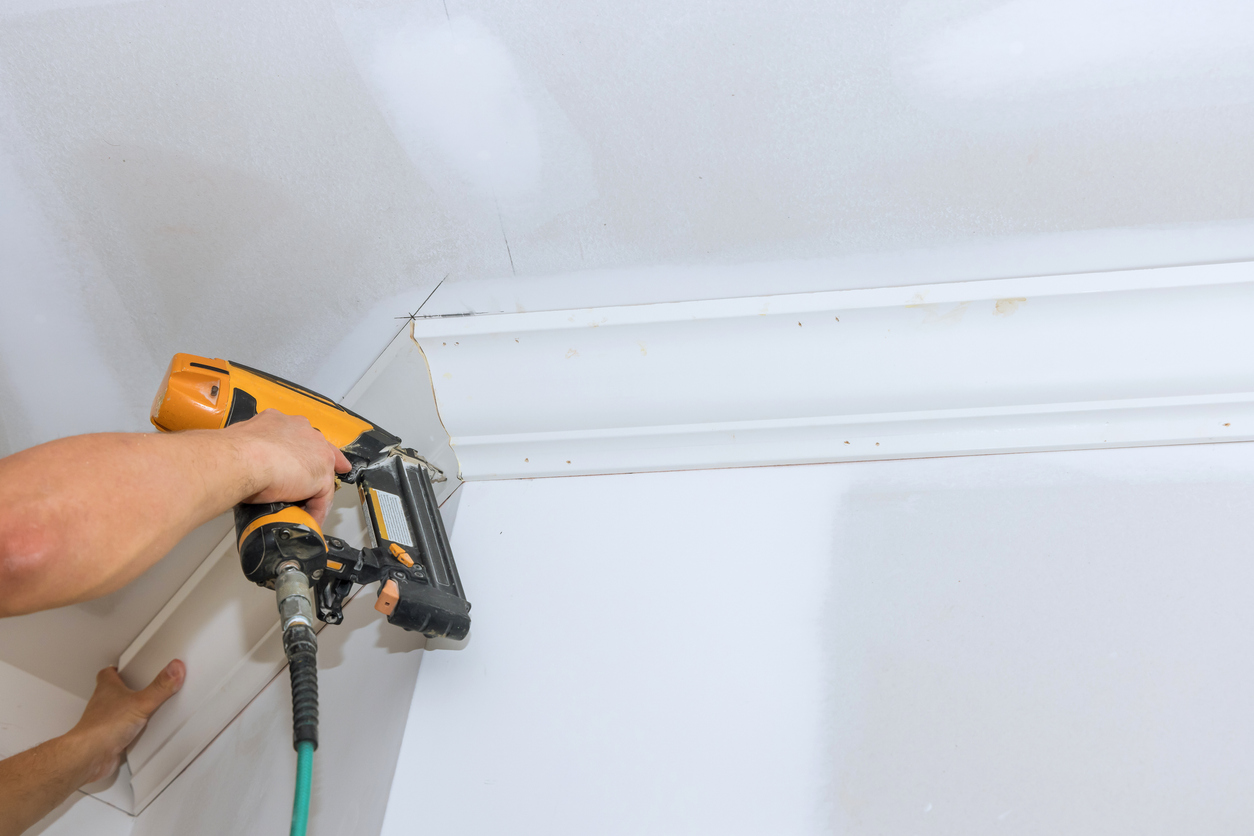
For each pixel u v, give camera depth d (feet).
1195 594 2.66
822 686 2.67
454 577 2.96
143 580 3.74
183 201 2.92
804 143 2.67
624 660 2.89
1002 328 3.08
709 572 3.10
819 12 2.34
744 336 3.24
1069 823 2.24
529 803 2.56
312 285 3.23
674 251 3.06
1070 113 2.50
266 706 3.56
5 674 3.60
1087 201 2.72
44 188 2.81
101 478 1.62
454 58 2.52
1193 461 3.05
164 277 3.12
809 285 3.12
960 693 2.56
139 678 3.98
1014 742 2.42
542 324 3.32
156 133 2.72
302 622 2.06
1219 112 2.44
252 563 2.20
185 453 1.86
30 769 3.35
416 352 3.47
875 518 3.13
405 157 2.80
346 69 2.57
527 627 3.07
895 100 2.53
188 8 2.42
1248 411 3.05
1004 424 3.26
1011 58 2.38
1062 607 2.71
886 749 2.47
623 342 3.33
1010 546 2.91
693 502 3.39
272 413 2.52
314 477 2.37
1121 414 3.15
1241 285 2.85
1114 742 2.37
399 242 3.10
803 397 3.32
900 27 2.35
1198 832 2.17
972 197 2.77
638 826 2.45
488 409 3.53
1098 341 3.04
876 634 2.76
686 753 2.59
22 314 3.08
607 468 3.61
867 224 2.89
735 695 2.71
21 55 2.51
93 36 2.47
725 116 2.62
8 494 1.49
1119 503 2.97
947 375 3.19
